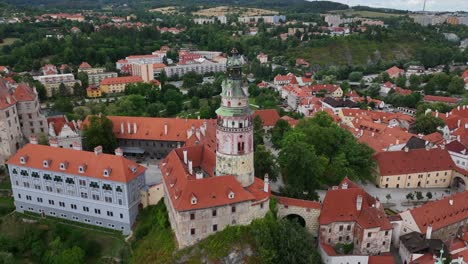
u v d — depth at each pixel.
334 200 106.50
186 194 95.12
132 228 115.31
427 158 148.75
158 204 117.31
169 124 156.75
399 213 120.31
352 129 188.25
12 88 157.25
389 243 104.56
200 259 94.88
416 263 98.00
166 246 99.94
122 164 112.56
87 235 113.88
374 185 147.62
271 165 128.38
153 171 143.50
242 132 101.06
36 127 151.75
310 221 107.31
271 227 99.00
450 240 110.00
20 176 120.62
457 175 147.38
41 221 120.00
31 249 113.12
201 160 119.69
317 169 126.50
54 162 117.38
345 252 105.12
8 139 138.12
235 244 96.19
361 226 102.12
